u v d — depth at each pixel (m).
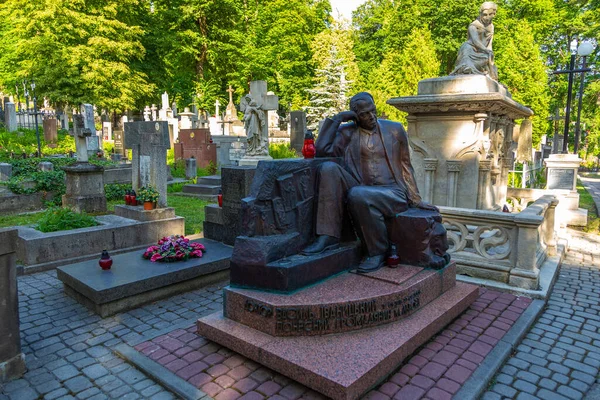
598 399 3.50
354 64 37.69
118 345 4.28
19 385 3.67
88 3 28.66
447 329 4.54
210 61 37.50
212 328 4.07
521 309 5.13
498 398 3.49
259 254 4.09
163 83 35.09
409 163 5.28
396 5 39.16
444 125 8.02
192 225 10.19
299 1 39.50
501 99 7.26
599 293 6.01
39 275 6.68
